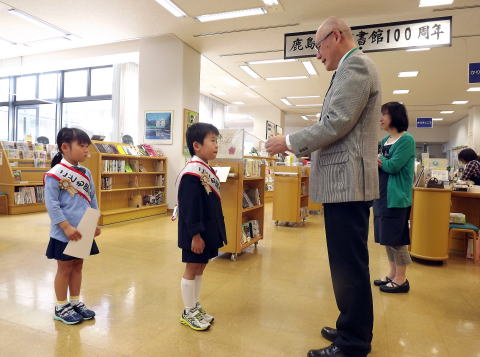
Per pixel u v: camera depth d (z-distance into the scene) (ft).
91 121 30.58
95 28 20.53
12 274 9.05
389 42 15.12
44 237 13.52
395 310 7.47
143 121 22.82
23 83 32.99
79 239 6.01
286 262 11.14
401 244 8.32
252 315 6.97
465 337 6.28
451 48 20.72
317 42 5.26
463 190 12.98
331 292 8.46
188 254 6.04
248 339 5.94
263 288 8.62
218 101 40.93
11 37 22.41
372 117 4.78
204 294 8.09
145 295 7.85
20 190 19.66
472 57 22.24
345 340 4.91
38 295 7.66
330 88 4.93
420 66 24.23
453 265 11.41
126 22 19.49
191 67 22.86
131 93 27.71
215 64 26.30
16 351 5.33
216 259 11.30
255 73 28.55
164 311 7.00
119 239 13.80
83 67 28.86
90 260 10.63
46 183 6.02
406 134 8.23
